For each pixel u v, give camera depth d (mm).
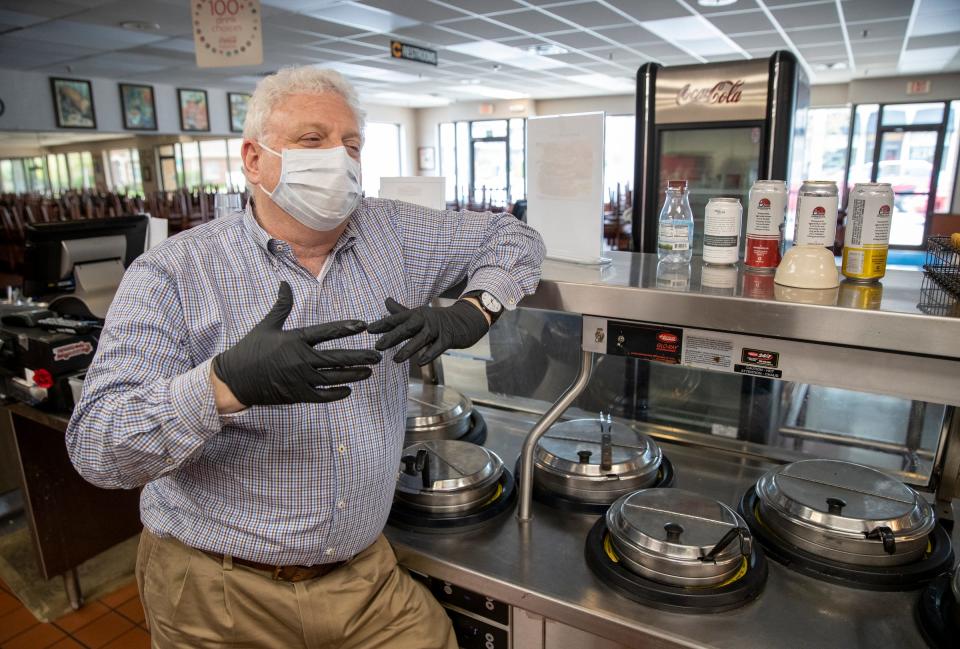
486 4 5453
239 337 946
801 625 966
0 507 2742
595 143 1285
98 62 8078
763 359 1008
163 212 8867
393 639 1098
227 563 1010
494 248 1147
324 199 926
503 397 1861
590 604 1017
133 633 2043
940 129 9961
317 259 1033
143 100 9992
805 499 1124
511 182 14312
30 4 5195
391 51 6832
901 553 1046
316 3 5355
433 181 1594
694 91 2562
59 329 1904
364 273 1062
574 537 1207
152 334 873
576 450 1366
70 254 2252
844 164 10859
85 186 12734
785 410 1506
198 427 761
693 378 1597
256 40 2783
